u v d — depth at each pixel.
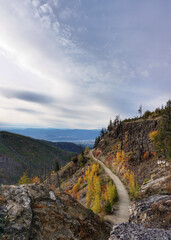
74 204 15.36
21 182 65.06
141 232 10.02
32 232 10.45
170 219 10.98
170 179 19.72
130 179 41.97
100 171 64.00
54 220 12.24
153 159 45.72
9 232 9.23
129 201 33.88
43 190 14.61
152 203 15.23
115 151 76.81
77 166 91.38
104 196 39.09
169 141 37.47
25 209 11.39
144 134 66.44
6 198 11.91
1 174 160.75
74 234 12.16
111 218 25.00
